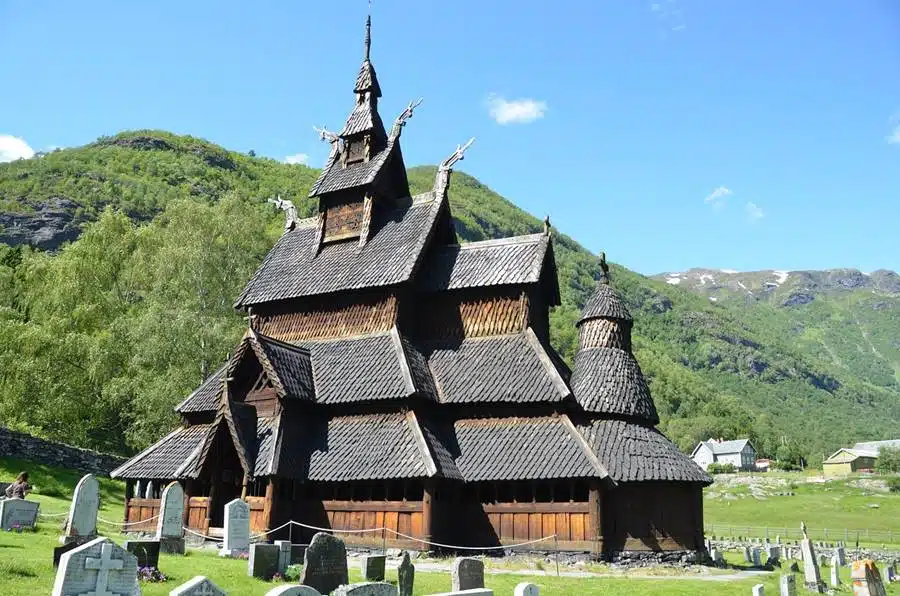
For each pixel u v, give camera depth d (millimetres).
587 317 42062
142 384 66438
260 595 21688
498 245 44438
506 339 41469
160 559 27000
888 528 98812
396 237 45438
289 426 39031
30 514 31297
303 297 45062
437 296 43969
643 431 38844
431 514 35562
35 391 67312
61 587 16141
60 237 199000
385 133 50312
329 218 48469
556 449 36281
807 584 36594
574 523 35344
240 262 75688
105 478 56719
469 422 39375
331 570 22484
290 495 38219
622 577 31516
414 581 26156
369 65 50531
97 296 78625
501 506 36969
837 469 199000
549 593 25750
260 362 39938
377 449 37625
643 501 36656
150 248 81250
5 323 70625
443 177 47344
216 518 38438
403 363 39812
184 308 70062
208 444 38188
